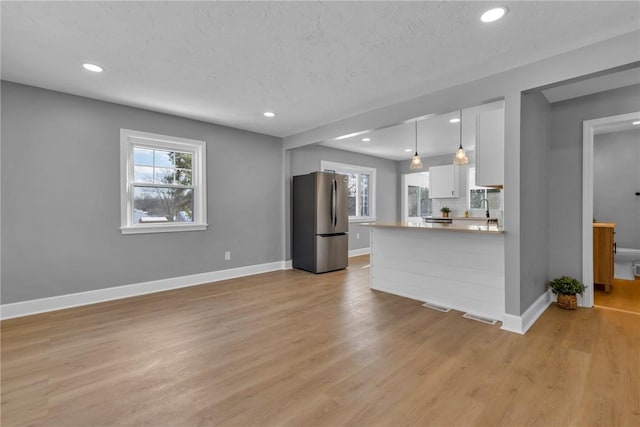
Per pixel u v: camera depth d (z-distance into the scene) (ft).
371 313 10.16
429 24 6.63
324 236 16.51
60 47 7.57
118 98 11.08
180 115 13.08
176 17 6.37
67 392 5.85
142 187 12.57
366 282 14.39
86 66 8.57
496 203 20.67
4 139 9.60
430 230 11.00
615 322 9.18
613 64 7.00
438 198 22.84
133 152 12.35
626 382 6.06
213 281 14.48
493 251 9.59
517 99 8.46
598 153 17.02
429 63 8.38
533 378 6.25
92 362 6.99
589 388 5.88
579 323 9.12
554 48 7.54
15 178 9.78
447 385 6.05
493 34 6.98
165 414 5.25
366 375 6.44
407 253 11.93
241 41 7.31
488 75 9.01
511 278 8.65
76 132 10.82
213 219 14.48
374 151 22.11
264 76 9.22
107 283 11.54
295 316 9.91
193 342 8.03
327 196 16.63
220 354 7.38
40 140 10.17
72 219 10.78
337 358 7.16
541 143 10.31
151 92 10.52
